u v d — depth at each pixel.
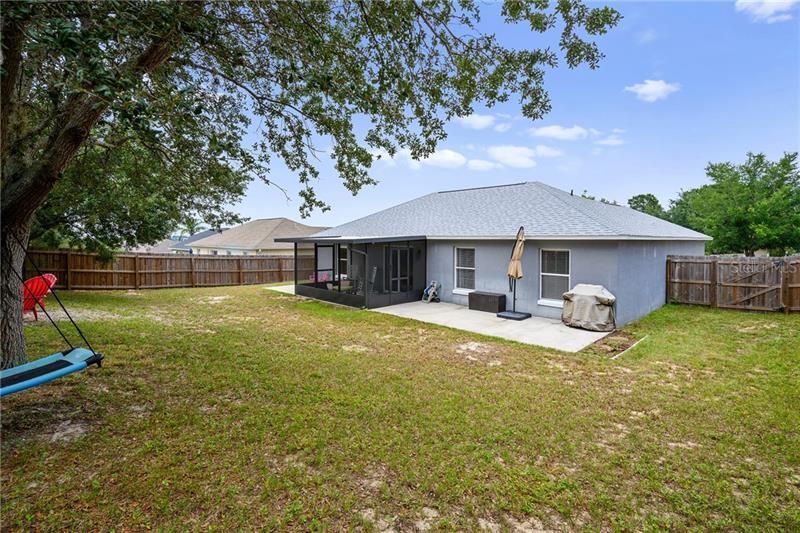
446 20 4.56
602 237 9.48
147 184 8.04
